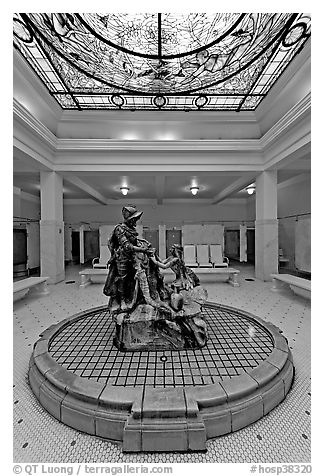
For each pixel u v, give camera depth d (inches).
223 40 148.2
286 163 238.5
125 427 59.9
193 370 83.3
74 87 194.7
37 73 177.2
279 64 170.6
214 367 85.0
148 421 60.7
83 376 80.4
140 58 160.9
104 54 157.8
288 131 205.3
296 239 279.9
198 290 114.9
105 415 63.4
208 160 259.8
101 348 99.6
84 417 64.8
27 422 68.4
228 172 266.8
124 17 134.6
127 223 109.2
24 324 144.7
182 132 250.7
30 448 60.6
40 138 216.4
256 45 151.6
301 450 59.3
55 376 76.0
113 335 112.5
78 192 431.2
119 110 228.1
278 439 62.3
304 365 95.9
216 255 346.3
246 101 217.0
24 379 88.7
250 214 501.4
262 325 116.9
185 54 157.5
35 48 154.2
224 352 95.1
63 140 246.1
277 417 69.1
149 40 148.6
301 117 181.5
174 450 59.1
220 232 372.2
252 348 98.0
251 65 170.2
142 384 76.0
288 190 372.2
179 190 434.0
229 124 245.6
